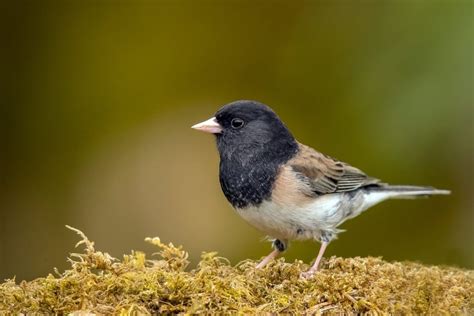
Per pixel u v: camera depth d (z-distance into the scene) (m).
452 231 12.66
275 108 13.60
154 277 6.78
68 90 14.48
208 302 6.52
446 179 11.98
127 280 6.67
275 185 8.59
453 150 11.27
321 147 12.74
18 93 14.25
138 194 14.44
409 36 11.44
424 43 11.26
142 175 14.51
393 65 11.52
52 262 13.96
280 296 6.85
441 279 7.39
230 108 8.93
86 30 14.47
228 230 14.25
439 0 11.30
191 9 14.46
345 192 9.30
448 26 11.07
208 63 14.57
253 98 14.09
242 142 8.84
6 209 14.09
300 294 6.97
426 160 11.55
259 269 7.68
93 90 14.57
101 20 14.47
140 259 7.54
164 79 14.73
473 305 6.82
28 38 14.24
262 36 14.16
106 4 14.42
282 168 8.66
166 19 14.55
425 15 11.34
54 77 14.42
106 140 14.55
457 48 10.92
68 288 6.62
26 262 13.91
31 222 14.14
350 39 12.31
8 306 6.47
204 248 14.12
